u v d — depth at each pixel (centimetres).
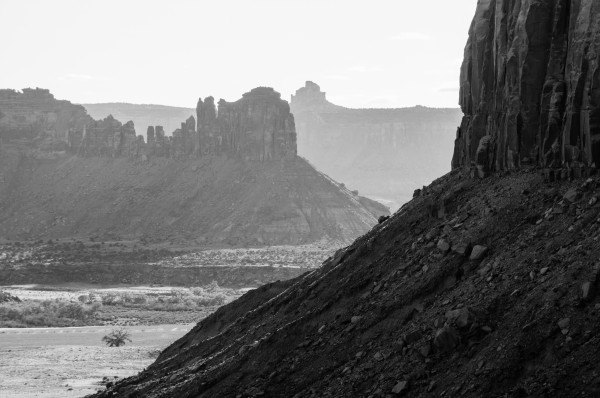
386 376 6031
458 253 6644
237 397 6844
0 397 11862
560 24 6925
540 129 7000
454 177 7869
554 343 5350
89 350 16662
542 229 6281
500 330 5675
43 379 13338
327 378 6462
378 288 7056
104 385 12556
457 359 5769
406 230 7619
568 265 5738
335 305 7306
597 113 6419
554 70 6944
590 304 5409
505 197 6862
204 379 7431
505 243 6481
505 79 7406
